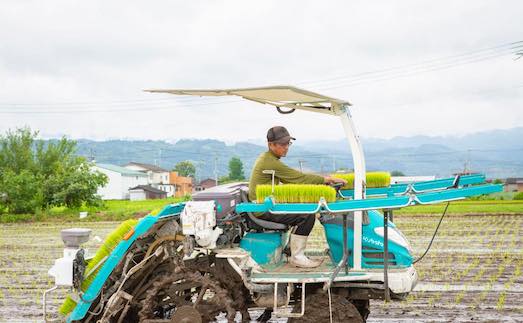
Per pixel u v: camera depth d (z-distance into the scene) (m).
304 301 5.77
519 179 86.12
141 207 43.31
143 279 6.12
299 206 5.63
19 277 11.48
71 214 32.09
